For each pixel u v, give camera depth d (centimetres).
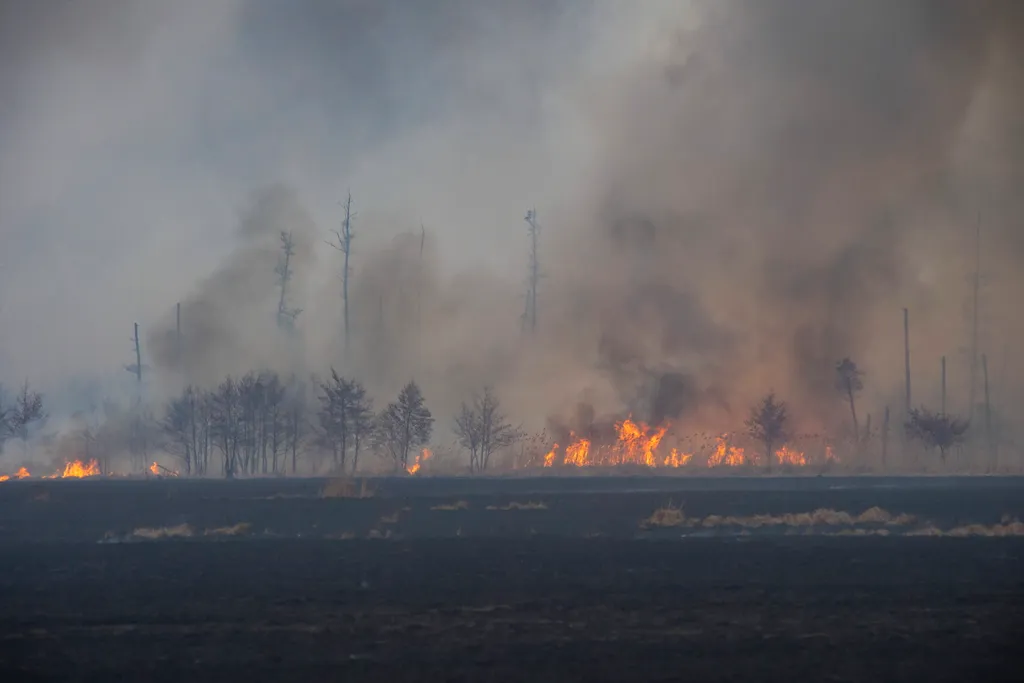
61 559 2700
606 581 2292
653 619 1875
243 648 1669
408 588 2211
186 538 3167
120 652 1648
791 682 1446
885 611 1947
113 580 2347
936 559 2619
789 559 2627
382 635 1752
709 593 2138
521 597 2097
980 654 1611
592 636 1734
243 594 2153
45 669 1544
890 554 2716
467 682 1448
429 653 1623
